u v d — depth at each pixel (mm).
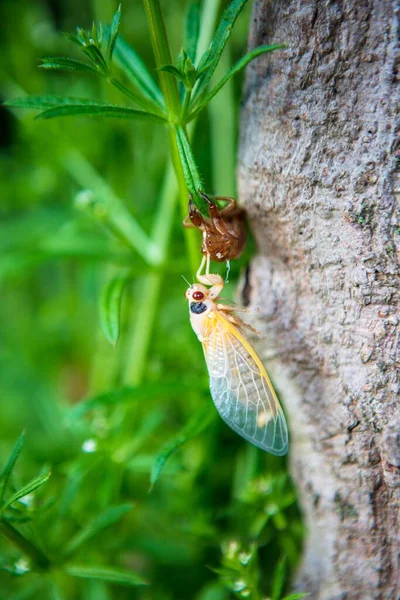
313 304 282
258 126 280
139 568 340
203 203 275
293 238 281
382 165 267
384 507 281
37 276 409
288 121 274
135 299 366
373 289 271
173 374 336
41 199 389
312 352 285
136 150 369
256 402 290
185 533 324
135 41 368
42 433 372
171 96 278
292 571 309
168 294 354
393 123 265
